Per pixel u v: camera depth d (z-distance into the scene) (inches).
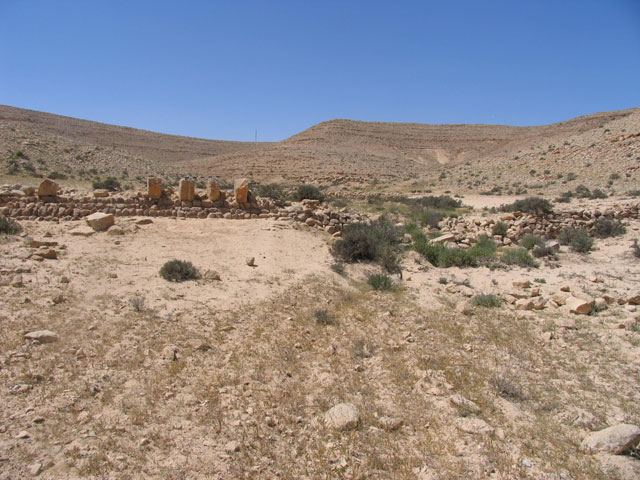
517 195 1678.2
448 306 397.7
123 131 4726.9
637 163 1817.2
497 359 282.5
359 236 560.4
